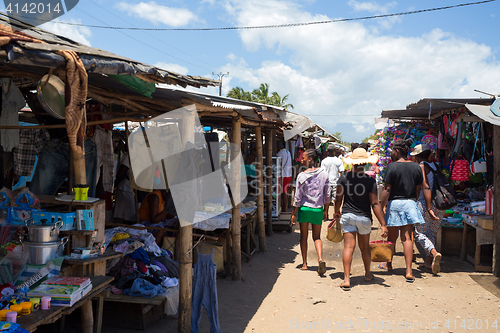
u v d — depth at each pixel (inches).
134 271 167.3
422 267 243.9
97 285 122.4
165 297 159.2
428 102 262.1
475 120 235.8
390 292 199.9
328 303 185.2
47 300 103.4
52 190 191.3
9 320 93.4
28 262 117.6
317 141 602.2
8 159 197.9
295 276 228.4
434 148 342.3
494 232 223.0
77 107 87.0
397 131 379.9
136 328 152.3
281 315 170.6
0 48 75.9
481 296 192.5
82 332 126.0
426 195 237.5
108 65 96.0
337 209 220.5
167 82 124.4
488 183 269.9
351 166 216.2
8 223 126.9
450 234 269.7
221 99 206.2
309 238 331.9
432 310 175.6
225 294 195.6
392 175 221.1
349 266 206.7
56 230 121.9
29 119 259.1
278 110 269.4
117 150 325.4
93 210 131.1
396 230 231.8
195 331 147.9
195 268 148.3
